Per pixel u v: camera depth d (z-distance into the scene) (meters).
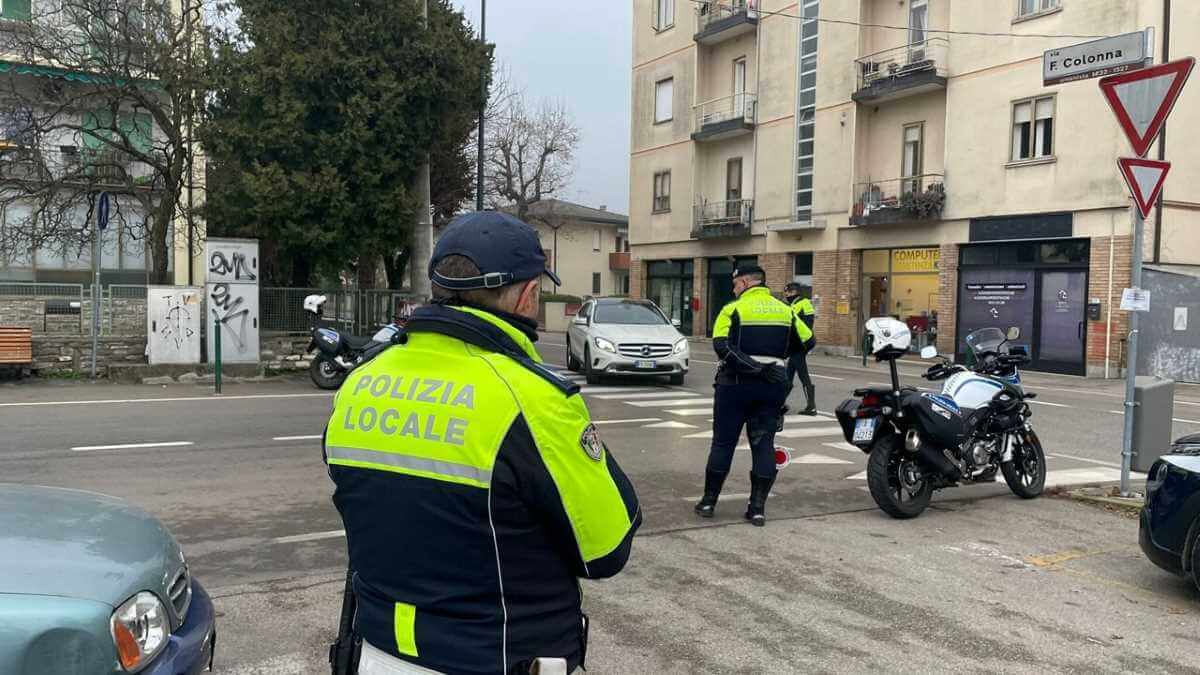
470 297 1.87
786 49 27.44
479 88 16.47
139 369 14.70
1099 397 15.00
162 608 2.81
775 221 27.95
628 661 3.89
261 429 10.02
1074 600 4.73
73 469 7.75
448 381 1.76
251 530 5.88
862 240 24.83
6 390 13.45
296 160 15.20
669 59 32.41
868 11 24.81
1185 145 18.67
